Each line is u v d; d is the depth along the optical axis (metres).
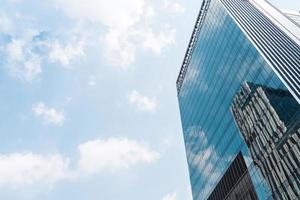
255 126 69.56
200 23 121.62
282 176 56.81
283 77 61.09
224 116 87.94
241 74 79.81
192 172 110.94
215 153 91.75
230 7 99.81
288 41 69.81
